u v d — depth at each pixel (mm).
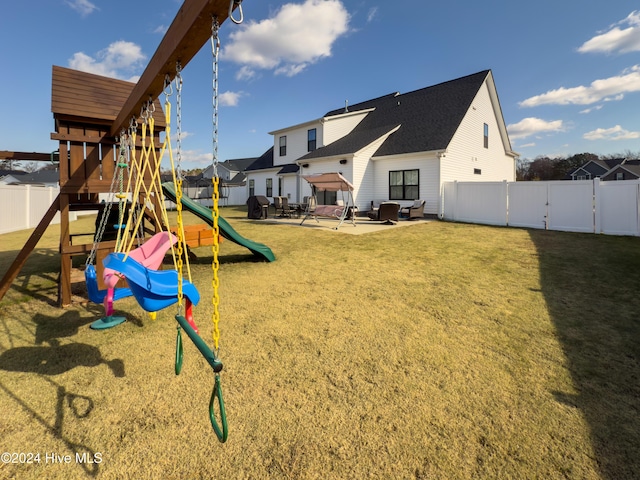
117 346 3029
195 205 6238
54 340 3158
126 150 3908
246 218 15367
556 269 5461
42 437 1900
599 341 2984
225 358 2791
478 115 15891
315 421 2021
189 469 1676
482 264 5922
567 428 1919
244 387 2381
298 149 20562
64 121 4305
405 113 17375
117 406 2178
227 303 4141
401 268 5738
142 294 1950
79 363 2729
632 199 8508
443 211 13148
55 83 4438
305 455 1759
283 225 12250
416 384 2393
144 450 1804
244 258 6934
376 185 15617
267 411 2119
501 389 2314
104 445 1842
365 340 3098
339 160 15648
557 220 9859
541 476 1599
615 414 2027
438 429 1936
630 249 6836
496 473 1625
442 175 13172
